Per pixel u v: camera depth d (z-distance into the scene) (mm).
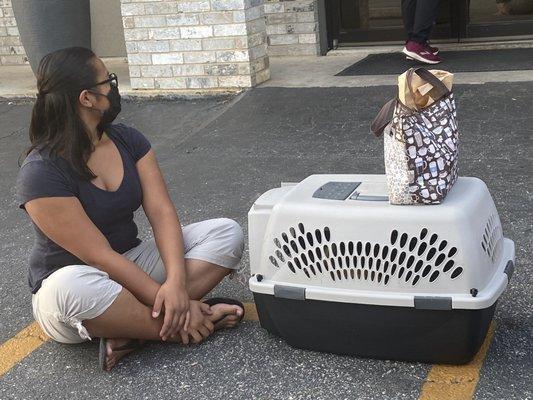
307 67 7621
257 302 2988
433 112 2633
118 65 8773
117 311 2852
